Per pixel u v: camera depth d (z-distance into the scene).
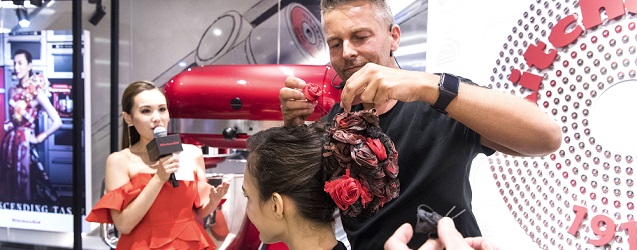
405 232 0.76
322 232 1.07
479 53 2.16
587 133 1.93
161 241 2.15
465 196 1.26
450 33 2.21
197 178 2.30
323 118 1.53
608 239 1.88
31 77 3.31
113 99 3.25
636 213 1.83
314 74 2.19
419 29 2.70
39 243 3.53
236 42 3.10
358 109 1.41
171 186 2.18
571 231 1.98
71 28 3.39
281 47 3.03
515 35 2.08
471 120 1.02
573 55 1.94
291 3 2.98
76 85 3.11
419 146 1.26
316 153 1.05
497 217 2.17
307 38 2.98
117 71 3.23
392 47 1.39
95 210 2.13
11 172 3.43
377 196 1.01
